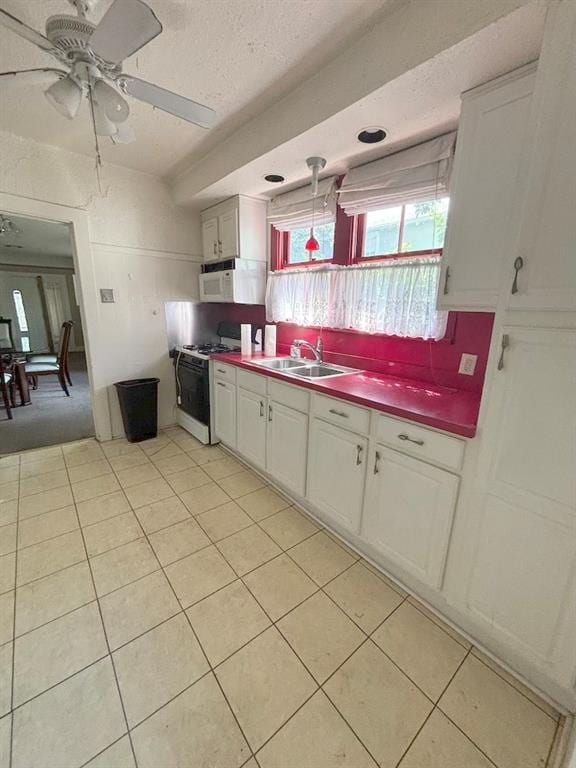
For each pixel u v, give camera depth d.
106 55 1.10
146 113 1.90
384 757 1.01
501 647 1.29
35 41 1.12
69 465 2.73
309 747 1.03
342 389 1.82
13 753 0.99
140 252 3.06
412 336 1.97
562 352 1.00
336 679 1.22
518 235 1.06
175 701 1.13
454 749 1.03
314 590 1.59
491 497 1.22
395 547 1.60
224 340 3.59
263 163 2.07
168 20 1.25
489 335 1.72
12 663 1.23
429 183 1.76
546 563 1.11
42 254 7.36
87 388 5.17
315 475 2.02
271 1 1.18
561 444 1.04
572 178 0.94
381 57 1.28
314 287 2.53
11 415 3.78
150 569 1.69
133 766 0.97
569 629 1.08
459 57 1.13
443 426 1.33
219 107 1.83
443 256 1.42
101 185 2.74
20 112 1.98
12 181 2.35
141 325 3.20
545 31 0.94
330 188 2.31
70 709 1.10
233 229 2.86
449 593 1.41
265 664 1.26
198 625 1.40
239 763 0.99
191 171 2.72
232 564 1.74
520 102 1.15
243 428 2.65
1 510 2.13
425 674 1.24
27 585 1.57
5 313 7.57
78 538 1.90
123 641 1.33
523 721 1.11
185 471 2.67
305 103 1.63
